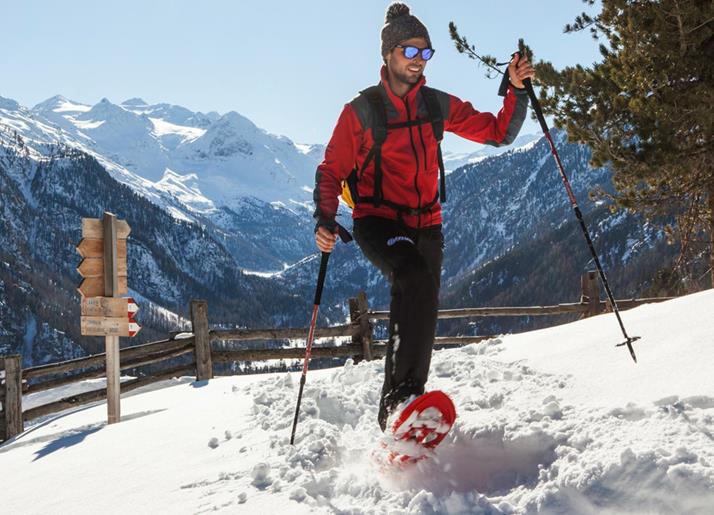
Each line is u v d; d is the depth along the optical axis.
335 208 2.56
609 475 1.76
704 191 10.73
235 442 3.00
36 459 3.82
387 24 2.56
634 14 9.16
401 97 2.58
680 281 12.02
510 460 2.13
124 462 3.10
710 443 1.78
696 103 9.20
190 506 2.32
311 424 2.86
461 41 8.29
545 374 2.88
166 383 8.02
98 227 5.84
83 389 8.55
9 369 7.17
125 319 5.72
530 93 2.85
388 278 2.45
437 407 2.02
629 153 9.45
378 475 2.22
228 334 8.15
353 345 8.73
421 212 2.61
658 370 2.47
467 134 2.79
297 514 2.06
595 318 3.83
